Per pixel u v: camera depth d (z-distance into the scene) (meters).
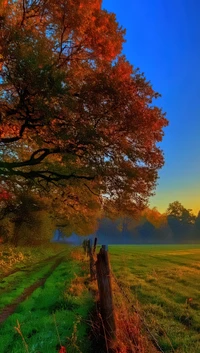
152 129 15.48
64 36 15.79
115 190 17.47
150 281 13.90
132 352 4.87
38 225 36.47
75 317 7.14
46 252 41.41
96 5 15.65
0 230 32.84
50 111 12.62
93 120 14.70
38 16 15.24
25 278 17.75
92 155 15.60
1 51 11.73
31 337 6.74
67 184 20.41
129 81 14.38
